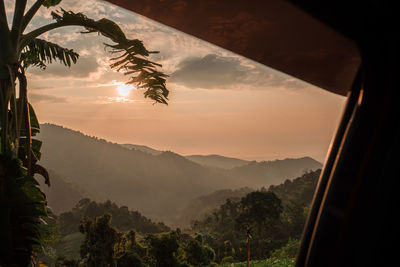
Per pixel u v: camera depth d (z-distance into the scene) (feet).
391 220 2.87
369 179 3.00
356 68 3.41
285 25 2.93
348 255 2.97
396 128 2.95
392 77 2.99
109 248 136.46
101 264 135.64
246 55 3.49
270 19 2.86
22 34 16.80
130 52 16.97
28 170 15.61
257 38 3.18
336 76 3.58
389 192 2.88
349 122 3.42
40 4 16.75
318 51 3.28
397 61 2.94
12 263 13.76
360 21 2.82
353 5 2.72
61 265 157.17
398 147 2.90
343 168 3.20
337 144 3.48
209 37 3.15
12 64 15.34
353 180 3.12
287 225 366.63
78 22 17.04
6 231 13.43
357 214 3.00
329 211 3.19
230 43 3.28
